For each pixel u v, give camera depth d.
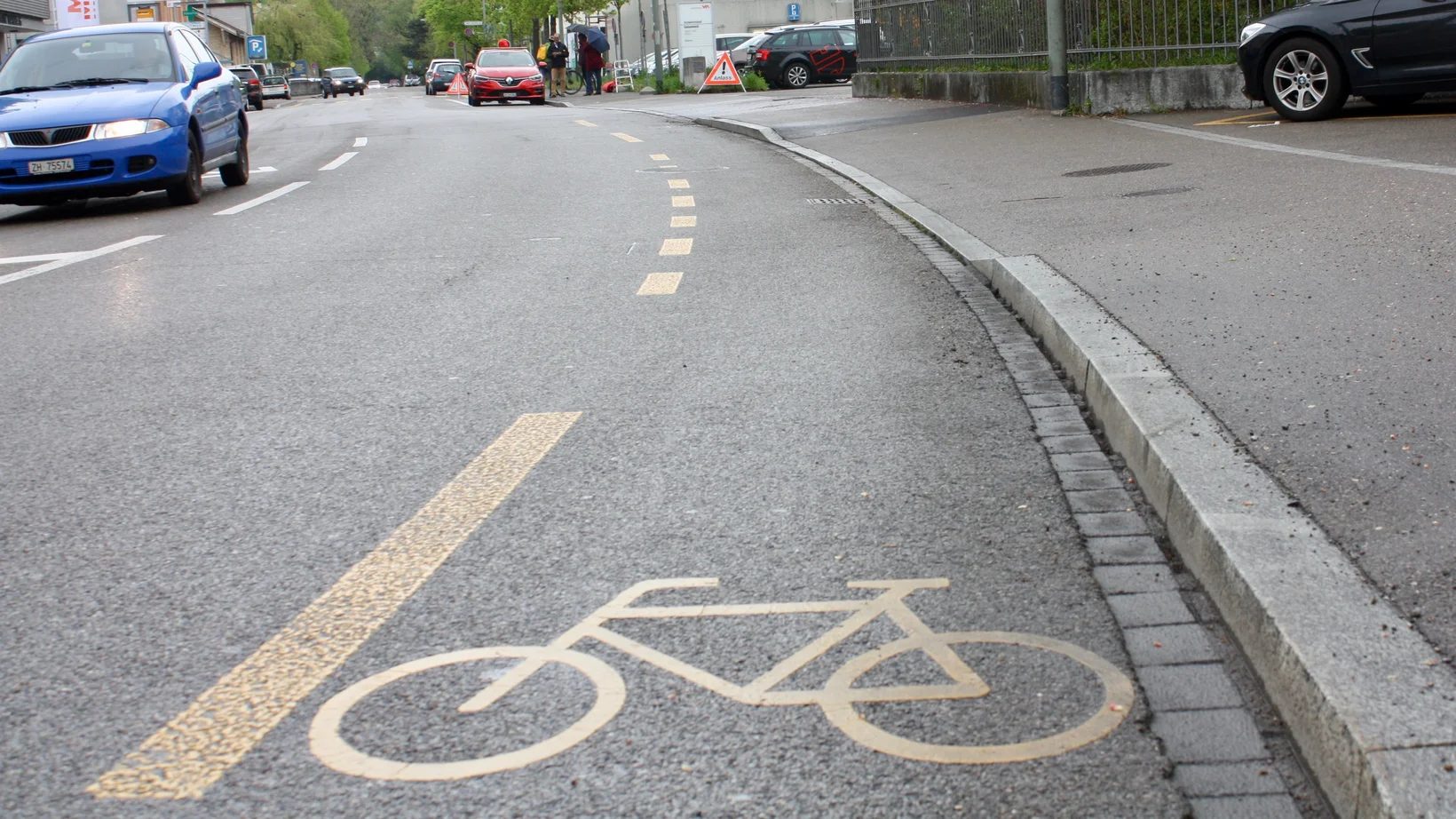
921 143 16.73
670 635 3.40
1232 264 7.17
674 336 6.92
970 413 5.34
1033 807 2.59
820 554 3.91
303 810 2.66
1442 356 5.05
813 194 12.90
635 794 2.68
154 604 3.72
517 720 2.99
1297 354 5.25
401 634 3.46
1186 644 3.26
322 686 3.19
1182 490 3.83
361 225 11.82
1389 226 7.79
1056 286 6.97
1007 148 15.09
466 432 5.31
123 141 13.69
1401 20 14.20
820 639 3.35
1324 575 3.19
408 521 4.31
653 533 4.13
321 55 141.75
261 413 5.71
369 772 2.80
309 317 7.75
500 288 8.48
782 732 2.90
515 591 3.72
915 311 7.30
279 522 4.35
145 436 5.44
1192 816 2.54
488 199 13.40
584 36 46.34
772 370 6.12
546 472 4.77
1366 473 3.92
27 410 5.95
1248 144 13.16
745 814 2.60
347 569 3.93
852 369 6.11
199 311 8.08
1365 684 2.67
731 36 61.22
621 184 14.40
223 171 16.33
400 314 7.76
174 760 2.87
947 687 3.08
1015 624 3.40
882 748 2.82
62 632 3.56
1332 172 10.35
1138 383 4.98
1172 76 18.08
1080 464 4.67
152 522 4.41
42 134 13.66
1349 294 6.19
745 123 22.05
